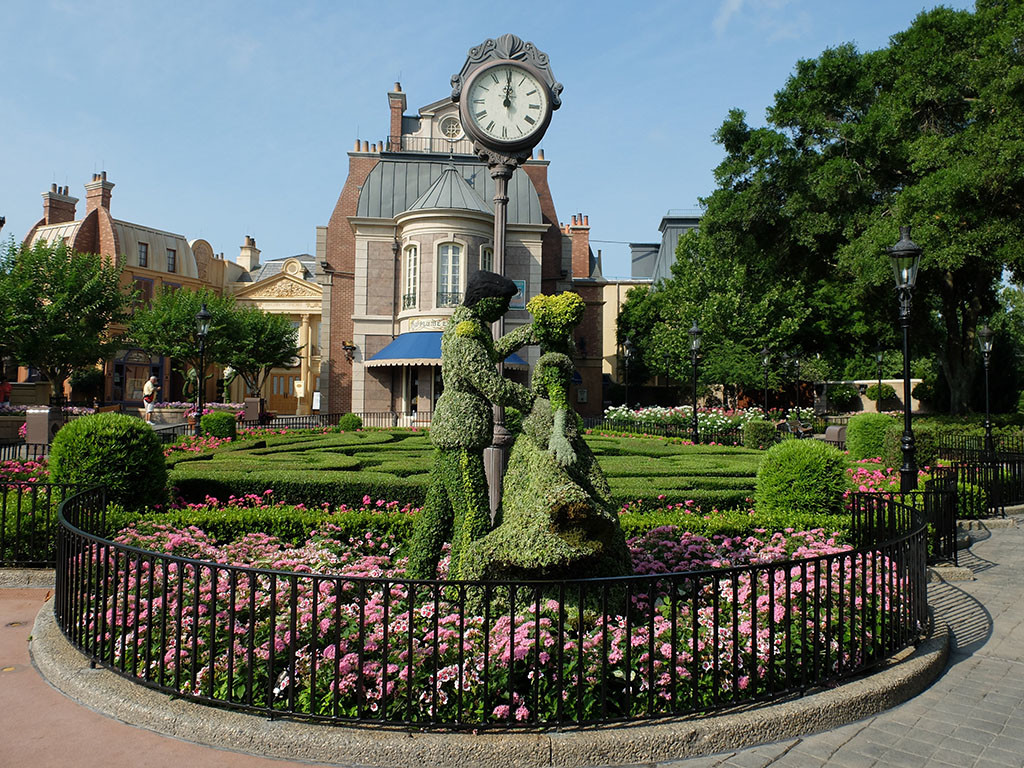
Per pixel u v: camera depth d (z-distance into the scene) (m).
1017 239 17.84
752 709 3.61
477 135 6.80
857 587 5.08
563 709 3.44
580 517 3.95
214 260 45.97
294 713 3.41
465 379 4.46
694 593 3.55
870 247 19.72
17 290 25.50
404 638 3.90
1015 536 9.52
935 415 24.05
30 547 6.60
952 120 21.31
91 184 39.47
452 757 3.19
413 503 8.06
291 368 42.91
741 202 23.06
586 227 42.34
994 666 4.70
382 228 28.23
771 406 39.09
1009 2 19.75
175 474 8.53
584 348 37.28
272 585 3.43
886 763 3.35
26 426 14.48
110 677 3.92
